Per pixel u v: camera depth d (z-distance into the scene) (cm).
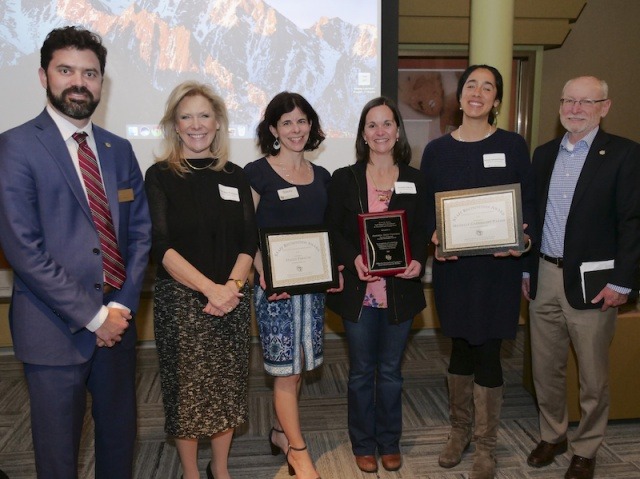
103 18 347
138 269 188
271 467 259
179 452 223
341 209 235
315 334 236
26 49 339
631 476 244
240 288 212
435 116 484
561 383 252
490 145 233
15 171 161
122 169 186
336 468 255
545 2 445
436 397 334
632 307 290
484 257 233
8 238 161
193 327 207
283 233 224
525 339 334
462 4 441
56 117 172
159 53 355
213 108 212
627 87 499
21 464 261
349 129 375
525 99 484
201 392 210
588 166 224
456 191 231
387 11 371
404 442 279
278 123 227
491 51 371
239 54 364
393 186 234
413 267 228
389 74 376
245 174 228
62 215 168
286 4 365
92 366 185
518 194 227
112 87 351
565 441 261
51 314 171
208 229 208
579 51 490
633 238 220
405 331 237
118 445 192
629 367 285
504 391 337
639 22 492
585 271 227
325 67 371
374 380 255
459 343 254
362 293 231
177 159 211
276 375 231
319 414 313
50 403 173
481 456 242
